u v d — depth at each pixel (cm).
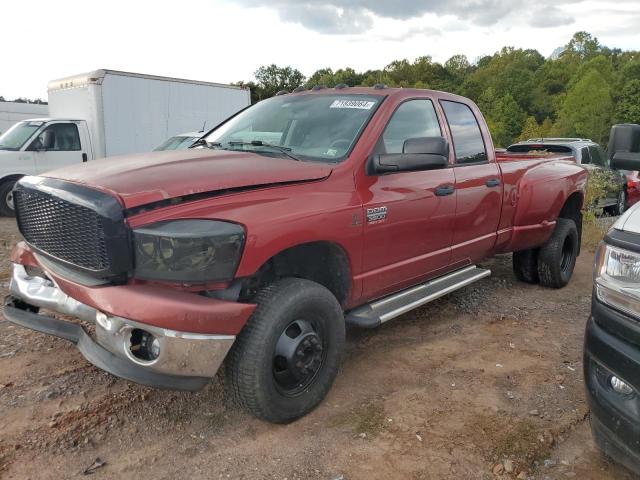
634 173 1262
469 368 388
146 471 271
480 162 475
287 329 307
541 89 9856
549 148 1161
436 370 385
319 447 293
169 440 296
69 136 1127
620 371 239
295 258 342
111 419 312
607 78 8819
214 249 267
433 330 459
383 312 376
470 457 286
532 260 587
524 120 8588
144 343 270
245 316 277
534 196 520
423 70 11100
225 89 1463
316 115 398
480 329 464
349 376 374
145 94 1255
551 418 324
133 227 262
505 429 311
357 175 351
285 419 308
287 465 278
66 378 354
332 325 326
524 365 395
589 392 256
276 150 372
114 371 267
